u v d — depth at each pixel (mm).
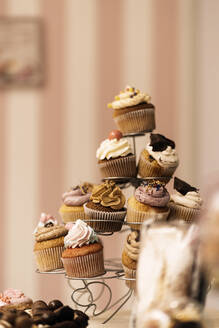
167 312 879
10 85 3309
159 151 1624
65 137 3328
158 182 1529
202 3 3334
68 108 3336
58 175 3322
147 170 1640
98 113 3342
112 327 1517
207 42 3328
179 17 3361
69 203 1708
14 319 1149
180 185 1580
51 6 3346
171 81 3357
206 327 891
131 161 1687
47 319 1199
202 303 950
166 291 911
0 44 3301
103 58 3354
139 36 3367
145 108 1743
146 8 3371
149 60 3361
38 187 3316
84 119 3338
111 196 1589
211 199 840
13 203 3307
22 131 3324
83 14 3355
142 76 3361
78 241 1535
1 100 3312
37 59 3318
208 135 3326
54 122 3330
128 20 3369
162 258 930
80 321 1260
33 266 3301
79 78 3346
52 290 3281
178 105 3352
